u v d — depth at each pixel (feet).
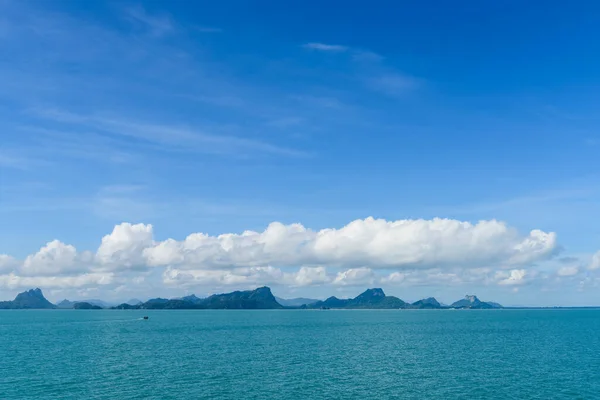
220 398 207.31
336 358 329.52
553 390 222.48
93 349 387.75
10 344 433.07
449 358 329.31
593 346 406.41
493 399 206.49
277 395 212.84
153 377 252.62
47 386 229.86
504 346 411.34
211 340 477.36
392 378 251.60
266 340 477.36
